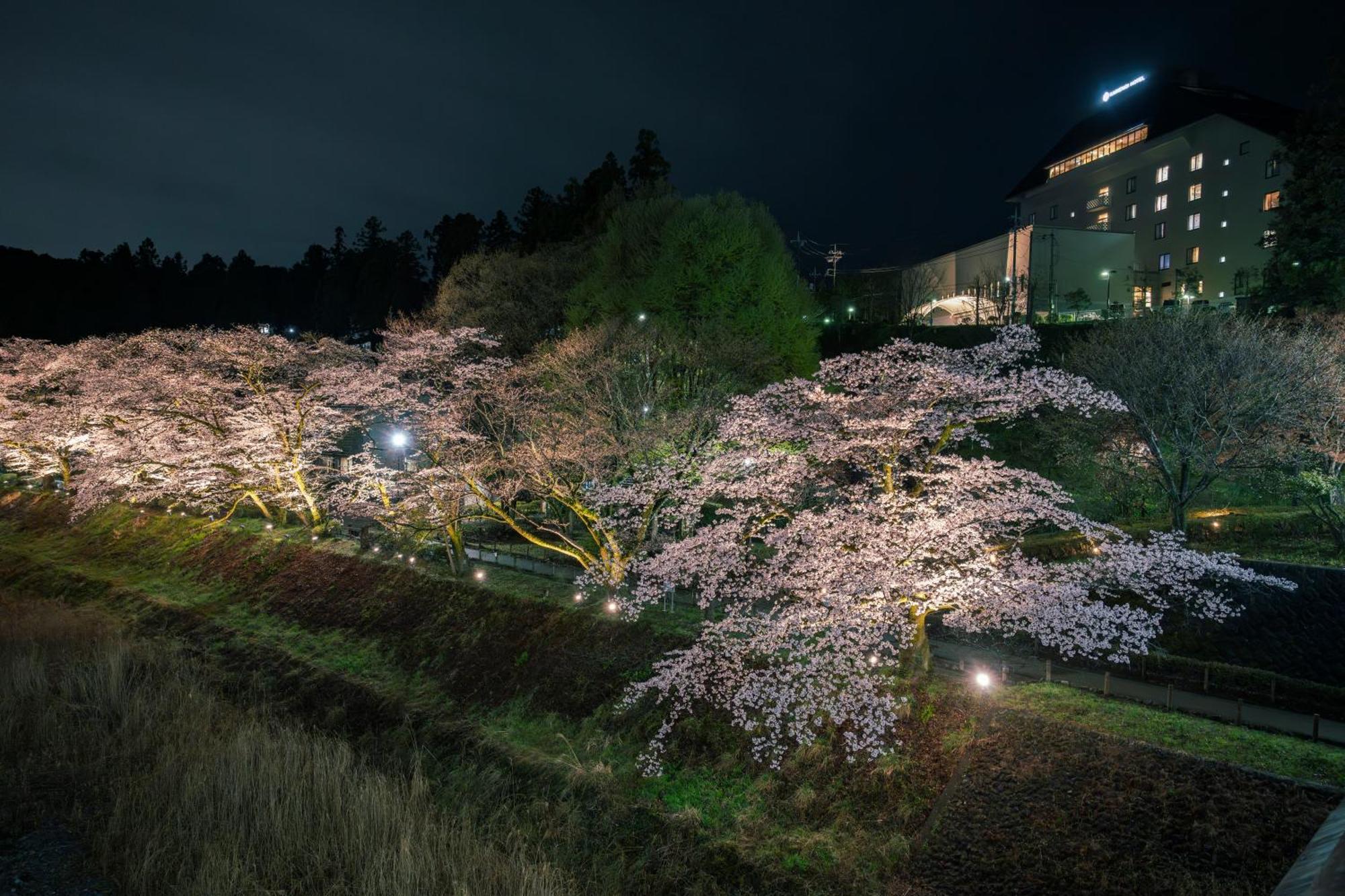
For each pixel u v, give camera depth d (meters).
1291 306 35.16
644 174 52.31
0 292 116.88
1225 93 65.88
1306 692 17.06
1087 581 17.12
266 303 126.56
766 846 15.15
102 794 15.94
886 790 15.70
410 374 31.78
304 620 29.08
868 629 15.52
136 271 136.25
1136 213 65.75
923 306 63.12
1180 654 20.19
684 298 31.17
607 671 21.22
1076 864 13.12
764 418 17.91
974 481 16.62
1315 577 19.86
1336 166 33.97
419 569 29.44
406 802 16.44
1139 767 14.34
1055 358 38.19
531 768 18.47
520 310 41.81
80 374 40.59
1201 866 12.39
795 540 17.19
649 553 25.44
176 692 21.81
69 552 40.56
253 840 14.06
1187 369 24.92
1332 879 1.77
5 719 19.05
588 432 24.62
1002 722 16.34
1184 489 24.91
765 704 16.27
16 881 12.99
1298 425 24.81
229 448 33.09
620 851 15.51
